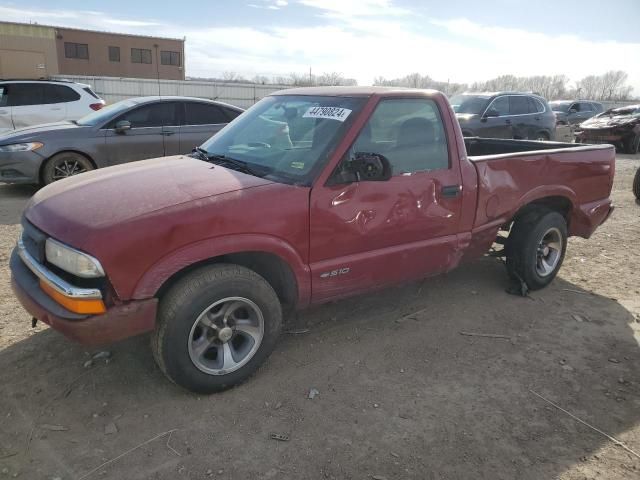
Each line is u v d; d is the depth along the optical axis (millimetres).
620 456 2742
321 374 3420
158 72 58250
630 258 5961
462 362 3625
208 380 3084
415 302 4578
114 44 55625
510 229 5016
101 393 3145
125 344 3693
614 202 9195
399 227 3682
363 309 4410
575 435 2898
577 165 4812
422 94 3854
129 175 3443
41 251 2951
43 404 3027
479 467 2631
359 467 2605
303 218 3221
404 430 2891
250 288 3121
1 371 3324
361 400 3152
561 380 3439
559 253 4922
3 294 4391
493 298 4711
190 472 2547
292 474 2551
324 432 2855
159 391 3186
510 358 3697
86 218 2848
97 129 8094
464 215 4059
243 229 3010
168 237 2797
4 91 10672
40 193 3461
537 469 2635
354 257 3521
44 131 7871
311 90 4145
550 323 4254
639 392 3330
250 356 3236
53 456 2627
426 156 3826
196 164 3680
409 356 3680
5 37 40531
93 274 2688
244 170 3508
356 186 3422
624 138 17031
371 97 3596
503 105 13656
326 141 3445
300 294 3385
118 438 2771
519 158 4359
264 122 4020
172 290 2941
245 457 2654
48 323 2877
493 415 3051
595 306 4609
